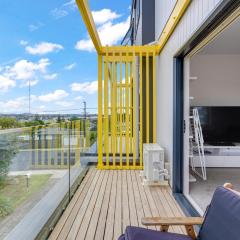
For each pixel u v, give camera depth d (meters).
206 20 2.34
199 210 3.18
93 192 4.00
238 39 4.50
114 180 4.68
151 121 5.79
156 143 5.45
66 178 3.66
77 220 2.96
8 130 2.14
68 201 3.59
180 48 3.48
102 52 5.50
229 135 5.55
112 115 5.61
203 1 2.45
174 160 3.96
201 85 6.00
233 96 6.00
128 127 5.64
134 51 5.55
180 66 3.89
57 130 3.36
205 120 5.55
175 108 3.92
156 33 6.25
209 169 5.50
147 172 4.41
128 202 3.56
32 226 2.47
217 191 1.83
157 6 6.07
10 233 2.12
